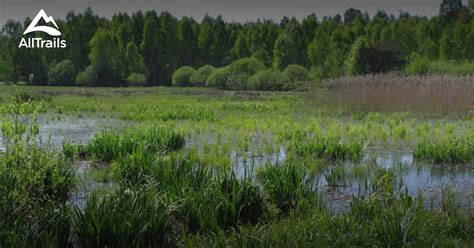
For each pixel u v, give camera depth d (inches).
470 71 1439.5
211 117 677.9
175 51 3088.1
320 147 374.6
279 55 2591.0
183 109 821.2
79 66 2970.0
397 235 175.8
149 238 180.7
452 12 3024.1
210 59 3221.0
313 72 2074.3
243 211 211.9
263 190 252.5
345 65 2012.8
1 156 236.1
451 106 666.8
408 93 714.8
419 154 367.2
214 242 180.1
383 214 195.3
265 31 3417.8
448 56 2256.4
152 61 3043.8
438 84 737.6
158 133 416.2
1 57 2731.3
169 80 3080.7
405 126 542.9
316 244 176.1
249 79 1862.7
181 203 211.8
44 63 2876.5
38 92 1471.5
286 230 192.1
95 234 176.1
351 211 210.2
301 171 269.3
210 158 350.9
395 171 321.4
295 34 2974.9
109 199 205.2
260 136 493.7
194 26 3590.1
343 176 299.7
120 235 175.3
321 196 240.4
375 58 1759.4
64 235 183.9
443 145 369.4
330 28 3223.4
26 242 164.1
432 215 208.8
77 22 3316.9
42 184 230.2
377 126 548.1
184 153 370.0
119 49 2699.3
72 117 720.3
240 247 171.8
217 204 206.5
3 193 198.2
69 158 362.9
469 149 362.0
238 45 3011.8
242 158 372.5
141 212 185.3
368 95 735.7
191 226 203.2
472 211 222.2
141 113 742.5
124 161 295.3
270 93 1521.9
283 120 640.4
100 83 2632.9
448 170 326.6
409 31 2404.0
